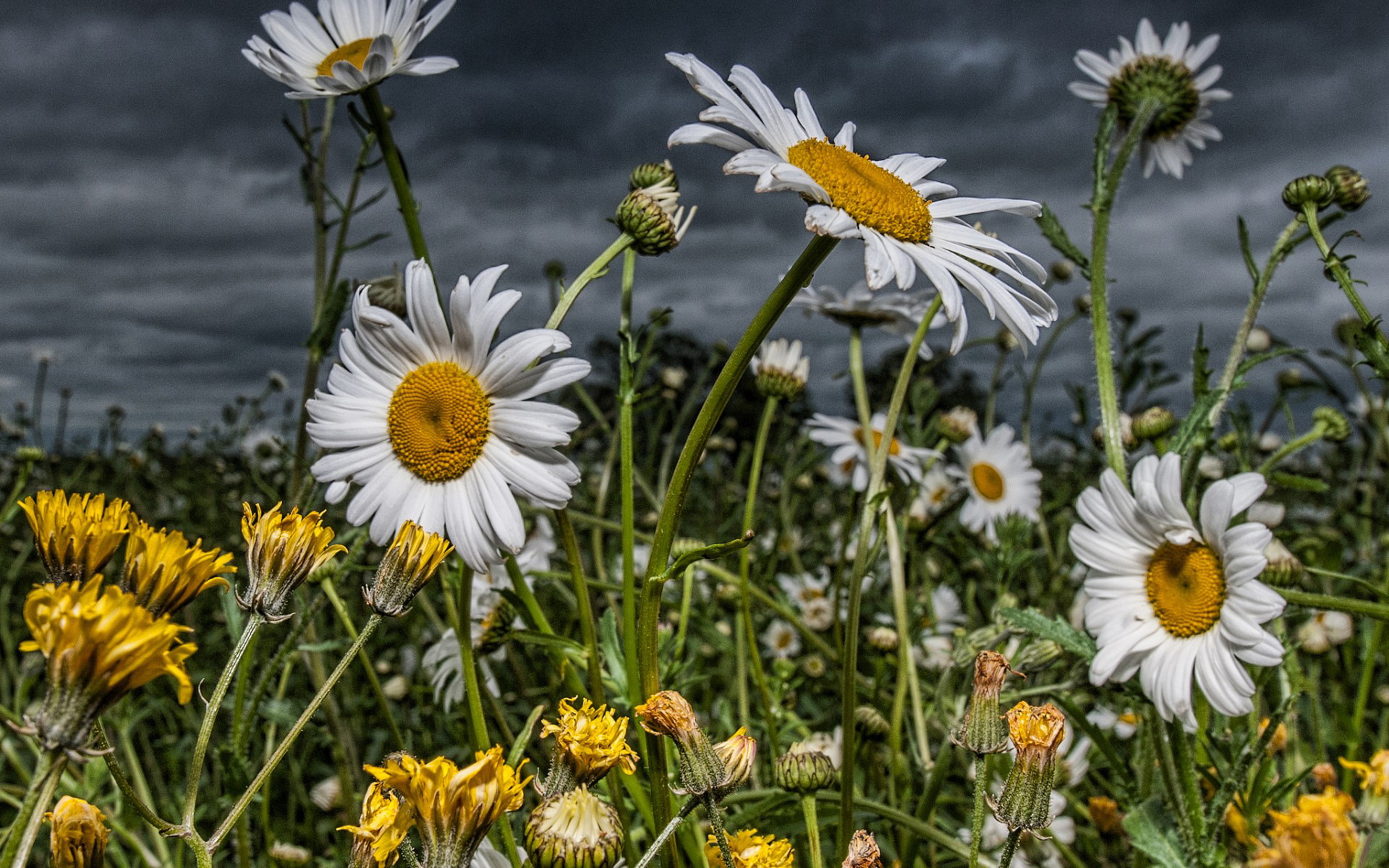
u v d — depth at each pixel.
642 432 0.70
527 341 0.23
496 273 0.24
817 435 0.42
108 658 0.12
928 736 0.37
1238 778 0.23
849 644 0.23
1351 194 0.28
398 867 0.17
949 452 0.53
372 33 0.28
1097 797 0.32
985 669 0.18
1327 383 0.38
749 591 0.33
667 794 0.19
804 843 0.28
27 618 0.12
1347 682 0.36
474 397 0.23
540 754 0.35
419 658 0.42
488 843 0.19
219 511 0.78
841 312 0.35
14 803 0.31
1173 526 0.24
